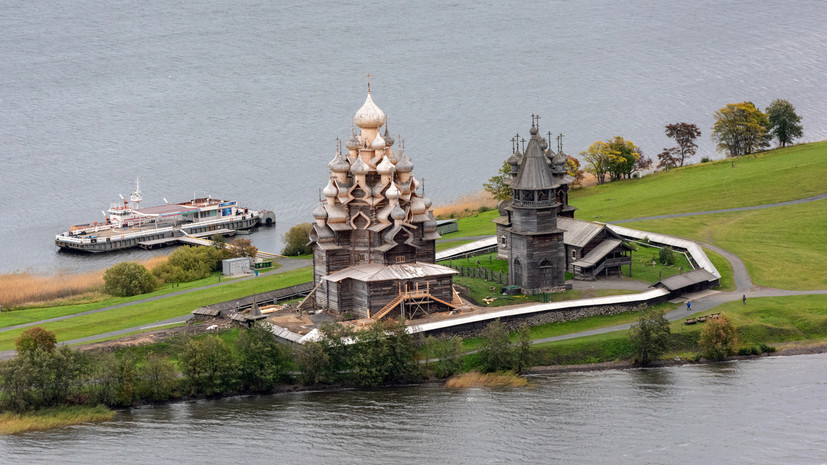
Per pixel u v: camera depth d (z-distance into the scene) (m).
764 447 176.75
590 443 179.25
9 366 189.88
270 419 189.75
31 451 177.62
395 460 174.00
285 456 175.50
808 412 189.00
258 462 173.50
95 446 179.25
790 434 181.00
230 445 179.38
